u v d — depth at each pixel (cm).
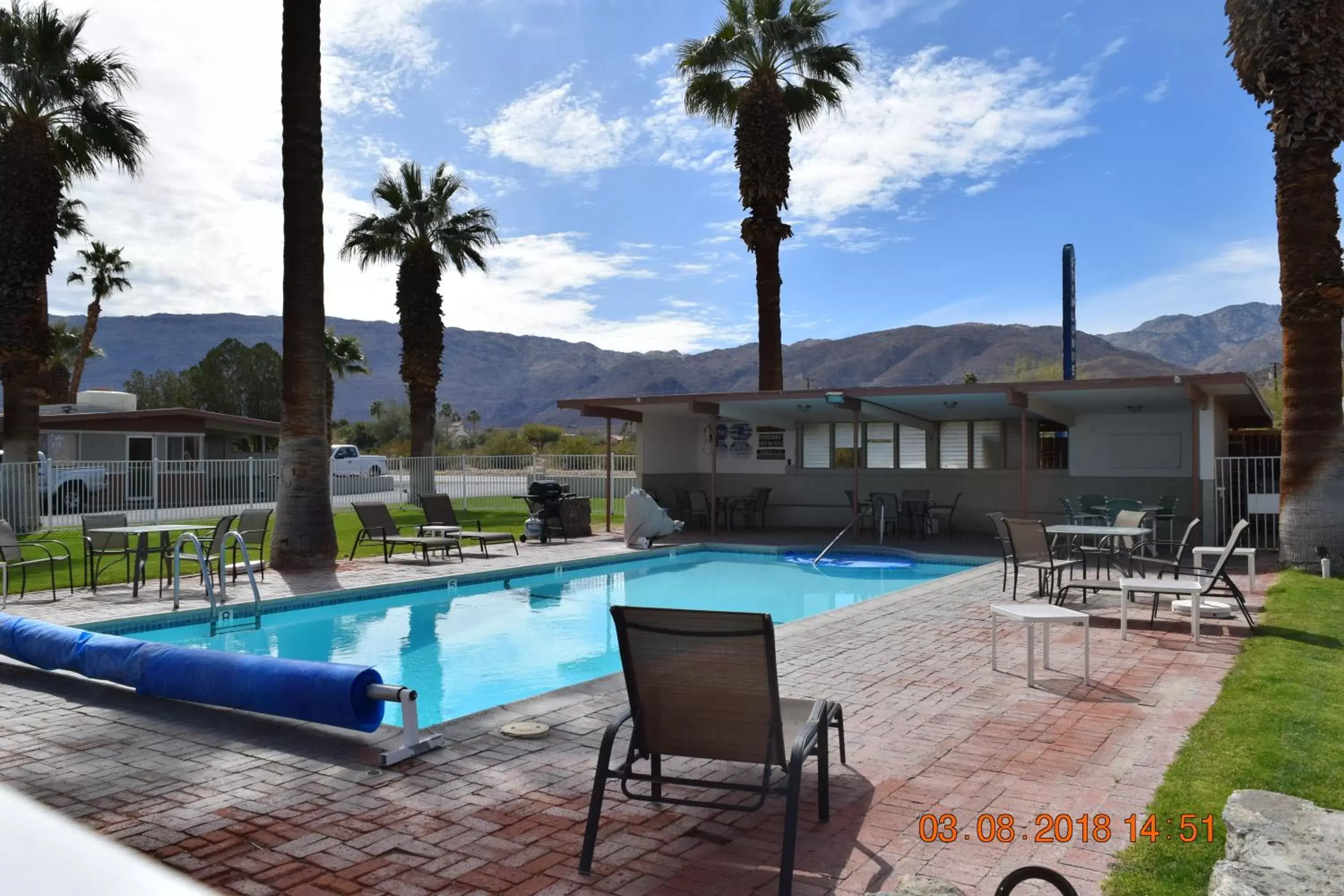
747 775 446
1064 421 1742
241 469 2242
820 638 788
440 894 317
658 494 2081
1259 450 1980
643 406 1902
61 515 1980
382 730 520
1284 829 311
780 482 2123
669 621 347
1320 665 639
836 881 325
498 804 406
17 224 1809
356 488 2902
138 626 915
